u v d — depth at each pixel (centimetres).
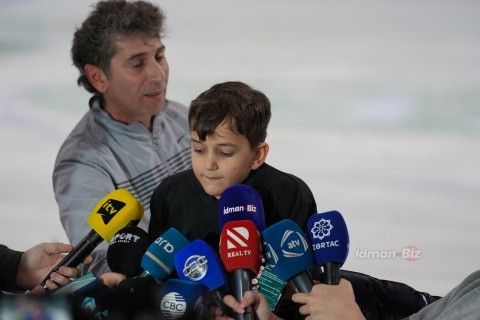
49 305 180
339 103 529
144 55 381
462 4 614
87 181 374
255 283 229
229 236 206
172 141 397
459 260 405
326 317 203
